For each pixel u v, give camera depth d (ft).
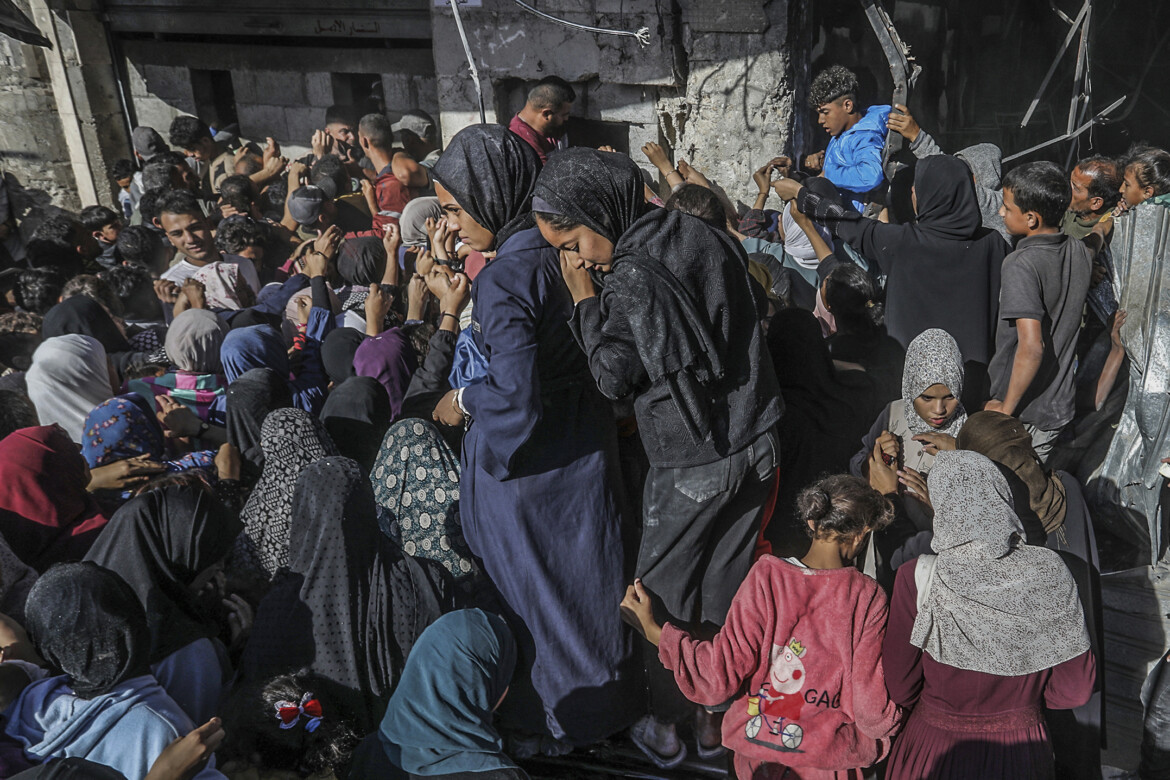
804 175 18.40
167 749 7.19
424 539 9.68
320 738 7.88
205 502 9.28
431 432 9.84
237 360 12.80
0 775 7.12
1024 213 11.40
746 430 8.34
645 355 7.77
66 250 18.69
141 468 10.84
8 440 10.05
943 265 11.89
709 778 9.46
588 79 19.26
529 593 8.97
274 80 26.09
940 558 7.54
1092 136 26.86
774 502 9.20
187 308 15.38
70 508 10.21
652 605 8.99
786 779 8.11
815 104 16.90
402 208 20.86
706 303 8.02
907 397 10.19
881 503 7.78
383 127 21.72
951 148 28.02
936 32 26.66
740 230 16.30
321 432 10.18
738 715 8.20
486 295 8.29
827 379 10.09
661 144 19.63
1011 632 7.26
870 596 7.79
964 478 7.41
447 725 7.53
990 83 27.50
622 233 8.23
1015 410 12.10
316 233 20.20
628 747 9.77
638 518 10.19
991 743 7.59
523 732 9.67
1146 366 12.10
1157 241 11.99
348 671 8.58
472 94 19.95
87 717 7.42
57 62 26.50
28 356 14.57
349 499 8.71
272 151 23.90
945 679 7.54
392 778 7.52
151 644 8.55
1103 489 13.04
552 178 8.05
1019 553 7.41
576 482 8.94
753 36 17.97
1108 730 10.48
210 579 9.68
